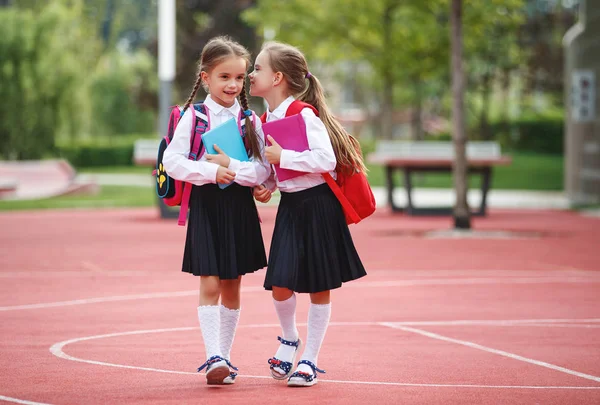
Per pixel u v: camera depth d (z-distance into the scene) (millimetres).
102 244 28328
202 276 9570
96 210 46625
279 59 9797
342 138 9703
